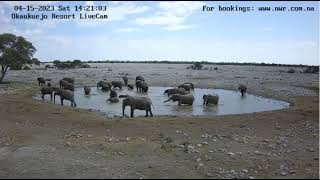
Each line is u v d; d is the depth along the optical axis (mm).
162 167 17766
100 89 61062
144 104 32906
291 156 19484
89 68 134750
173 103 43594
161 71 115500
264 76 91250
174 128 25750
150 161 18703
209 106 41219
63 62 134500
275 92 53344
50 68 127688
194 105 42031
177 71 116000
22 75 86688
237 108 39781
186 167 17781
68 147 21453
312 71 113250
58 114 31844
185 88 56344
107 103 43469
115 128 26234
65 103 42969
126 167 17828
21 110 33406
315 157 19219
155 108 39438
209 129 25469
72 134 24719
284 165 17953
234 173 16859
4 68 70000
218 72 111312
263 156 19453
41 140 23203
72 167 17875
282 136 23672
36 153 20188
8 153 20406
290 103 43344
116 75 91062
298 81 73875
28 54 63500
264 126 26391
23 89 55156
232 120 28594
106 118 30500
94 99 47469
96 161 18812
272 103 43969
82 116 31188
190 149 20516
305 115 30094
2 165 18438
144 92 56406
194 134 24141
